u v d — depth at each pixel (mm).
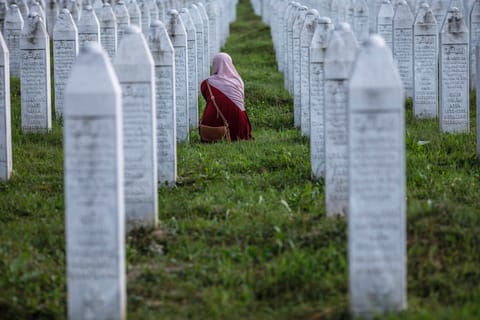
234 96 38750
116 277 17891
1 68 30281
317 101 29359
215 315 18844
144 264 22266
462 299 19281
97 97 17734
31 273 21078
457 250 21578
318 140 29312
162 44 29312
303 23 38438
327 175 24984
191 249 22781
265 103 49562
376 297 17875
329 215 24875
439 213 23406
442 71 37312
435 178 28516
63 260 22438
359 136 17766
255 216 25141
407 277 20391
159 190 29062
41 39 38531
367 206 17812
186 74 37594
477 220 23109
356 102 17734
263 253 22234
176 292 20375
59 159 33969
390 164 17750
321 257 21469
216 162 32500
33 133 38594
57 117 42469
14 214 26844
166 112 29422
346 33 25062
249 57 69500
